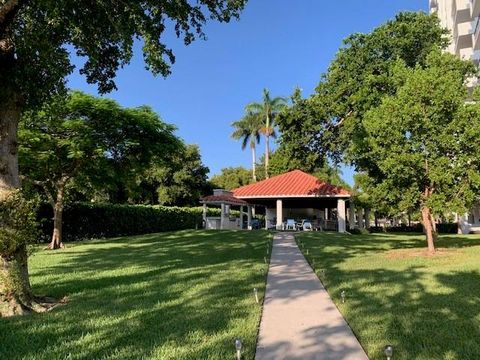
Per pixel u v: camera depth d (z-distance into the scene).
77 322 6.63
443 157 14.98
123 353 5.21
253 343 5.58
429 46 23.16
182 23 10.73
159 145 22.75
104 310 7.35
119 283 10.07
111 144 22.31
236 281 10.07
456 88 15.14
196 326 6.33
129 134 22.23
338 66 24.22
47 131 20.34
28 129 19.31
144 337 5.85
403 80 16.84
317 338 5.85
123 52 10.72
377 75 22.50
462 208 14.94
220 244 20.25
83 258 15.47
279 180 34.12
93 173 24.38
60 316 7.00
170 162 25.98
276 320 6.75
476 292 8.53
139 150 23.02
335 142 24.88
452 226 37.53
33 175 21.83
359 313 7.00
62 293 9.02
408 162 15.07
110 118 20.86
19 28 8.79
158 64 10.49
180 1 10.02
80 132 20.50
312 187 31.98
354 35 23.67
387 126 15.40
